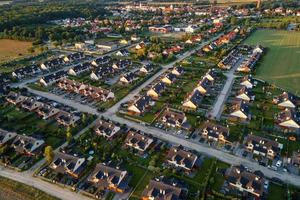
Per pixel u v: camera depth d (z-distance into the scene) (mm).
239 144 111062
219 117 129875
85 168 97500
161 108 138125
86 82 167500
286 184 91062
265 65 194375
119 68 188750
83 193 87438
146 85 165500
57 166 96250
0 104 140625
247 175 90062
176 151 101625
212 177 92562
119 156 102562
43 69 191500
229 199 85188
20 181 92000
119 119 128750
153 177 93500
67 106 139500
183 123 122500
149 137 110500
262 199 85562
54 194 86875
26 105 136375
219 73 178625
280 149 107500
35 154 104188
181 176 94125
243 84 161875
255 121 126625
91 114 131375
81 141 110438
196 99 141375
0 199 85125
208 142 112250
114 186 88438
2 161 100625
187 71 184250
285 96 142500
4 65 198625
